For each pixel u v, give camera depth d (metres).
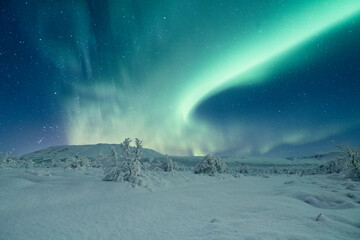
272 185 17.50
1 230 5.66
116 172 13.91
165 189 13.85
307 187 11.93
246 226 4.91
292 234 4.15
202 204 9.06
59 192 10.09
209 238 4.32
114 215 7.16
